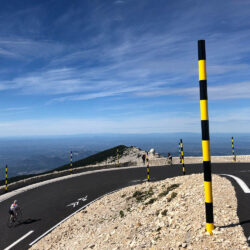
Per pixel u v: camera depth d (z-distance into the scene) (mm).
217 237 4770
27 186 20734
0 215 14086
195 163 30516
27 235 11375
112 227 8891
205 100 4777
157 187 13234
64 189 19250
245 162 26453
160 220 7113
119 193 15164
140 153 47281
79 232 10805
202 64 4781
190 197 8102
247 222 5098
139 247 5762
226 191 7797
